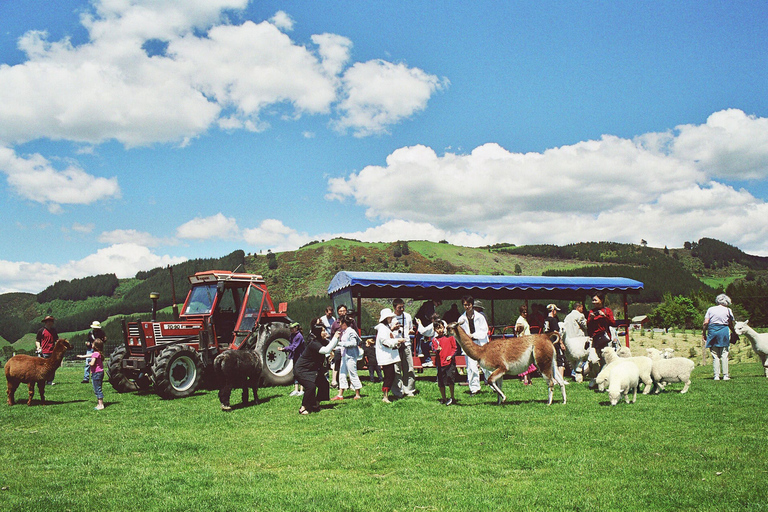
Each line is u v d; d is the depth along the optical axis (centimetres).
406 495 472
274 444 687
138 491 507
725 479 478
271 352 1304
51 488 527
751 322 7850
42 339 1420
